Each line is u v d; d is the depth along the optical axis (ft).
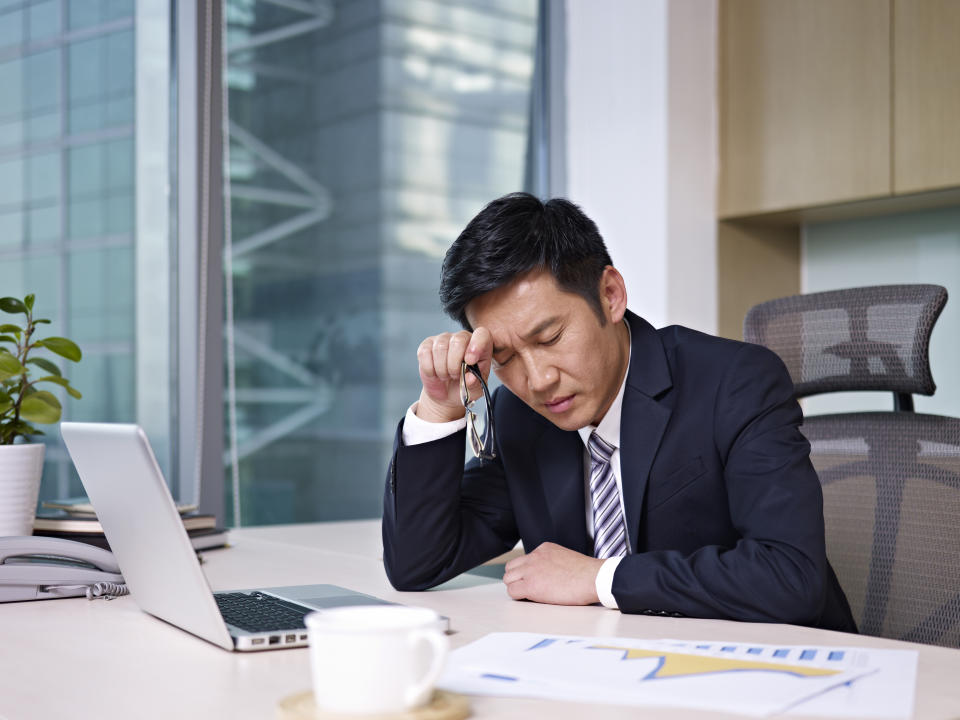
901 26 9.04
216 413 8.59
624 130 10.52
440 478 4.15
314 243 9.83
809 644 2.99
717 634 3.15
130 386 8.47
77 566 4.17
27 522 4.65
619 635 3.13
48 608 3.75
